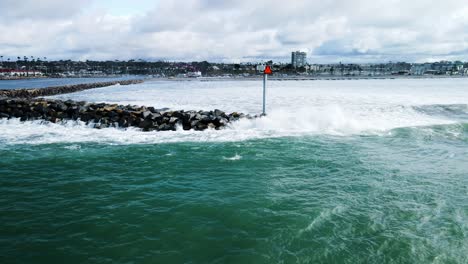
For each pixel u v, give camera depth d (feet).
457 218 17.70
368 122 48.32
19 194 22.59
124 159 31.40
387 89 137.28
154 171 27.50
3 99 74.90
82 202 21.09
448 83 218.18
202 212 19.13
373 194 21.35
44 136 43.42
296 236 16.05
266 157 31.09
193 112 50.96
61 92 134.41
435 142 37.06
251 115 51.03
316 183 23.73
